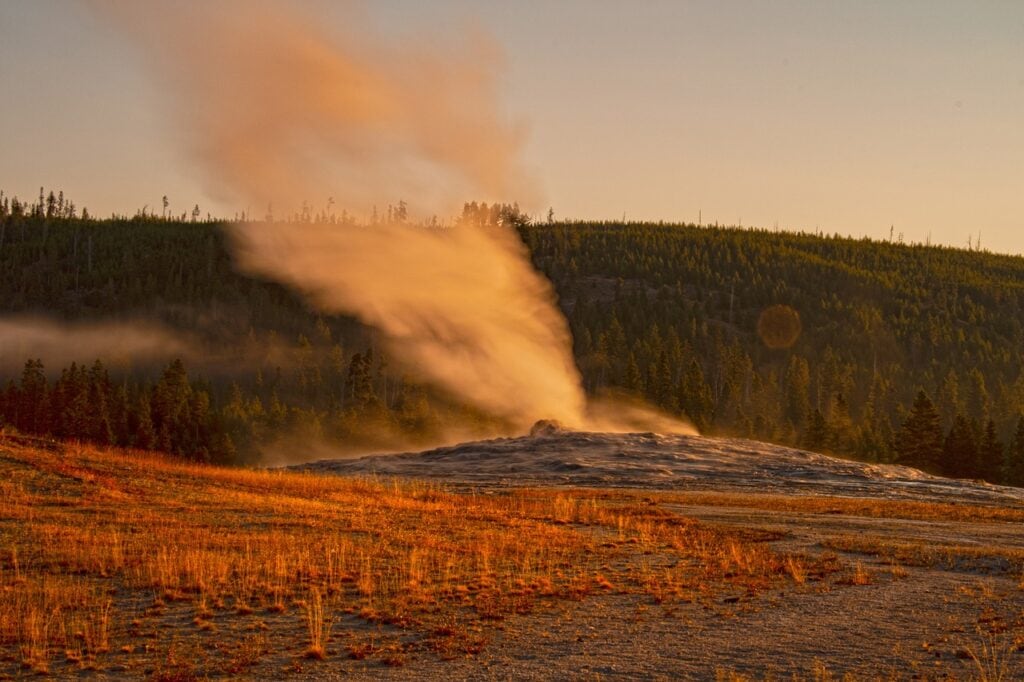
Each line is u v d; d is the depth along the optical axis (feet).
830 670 53.67
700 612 69.36
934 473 312.91
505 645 60.03
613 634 62.69
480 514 123.44
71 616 65.98
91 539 90.74
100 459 148.97
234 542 92.94
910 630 63.57
